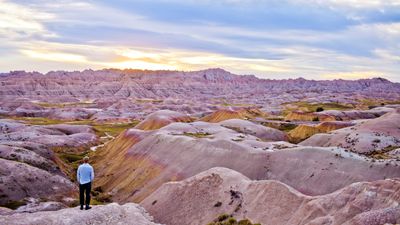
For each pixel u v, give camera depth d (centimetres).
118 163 7581
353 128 8894
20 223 2014
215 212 3534
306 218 2719
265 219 3077
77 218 2128
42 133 11269
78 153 10012
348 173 4444
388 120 8881
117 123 16538
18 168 4978
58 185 5084
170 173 5912
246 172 5231
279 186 3319
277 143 6844
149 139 7619
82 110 19888
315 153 5031
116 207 2352
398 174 4194
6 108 19675
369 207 2442
